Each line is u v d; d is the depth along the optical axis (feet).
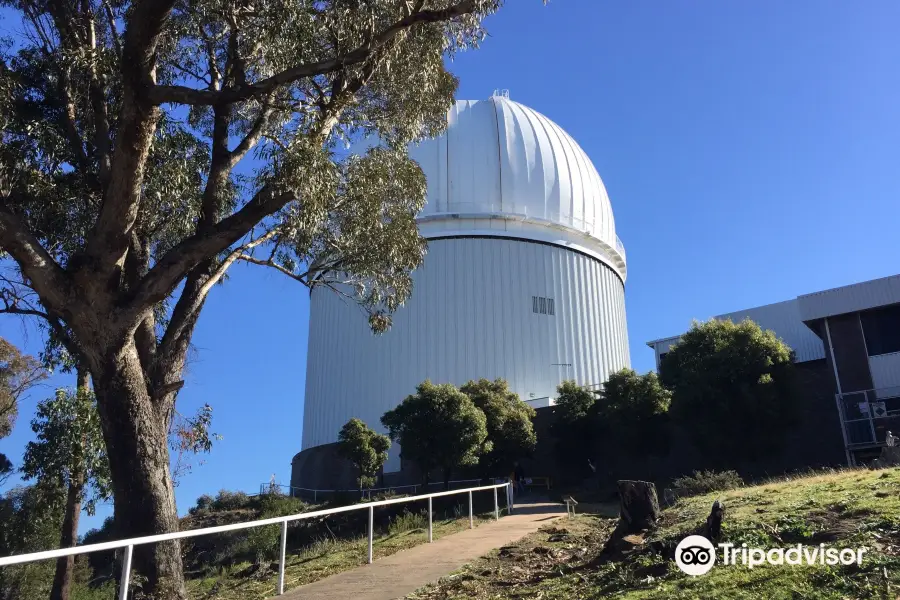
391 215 50.60
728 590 19.67
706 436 84.17
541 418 117.08
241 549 73.77
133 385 35.35
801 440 91.25
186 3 41.55
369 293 53.42
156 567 33.47
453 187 146.82
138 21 32.09
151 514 34.35
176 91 33.19
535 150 153.58
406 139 51.62
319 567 40.70
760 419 81.82
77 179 43.75
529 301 144.05
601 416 104.83
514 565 33.32
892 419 84.64
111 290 34.68
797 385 85.76
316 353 159.53
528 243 147.95
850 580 18.49
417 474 124.26
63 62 39.65
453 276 142.31
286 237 46.42
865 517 24.64
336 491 132.36
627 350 167.84
